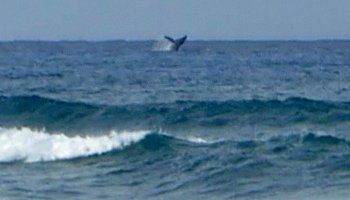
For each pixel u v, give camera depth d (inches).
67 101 4781.0
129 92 6038.4
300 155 3331.7
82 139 3614.7
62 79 7135.8
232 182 2974.9
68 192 2822.3
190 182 2994.6
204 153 3388.3
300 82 7027.6
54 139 3592.5
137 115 4544.8
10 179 3034.0
